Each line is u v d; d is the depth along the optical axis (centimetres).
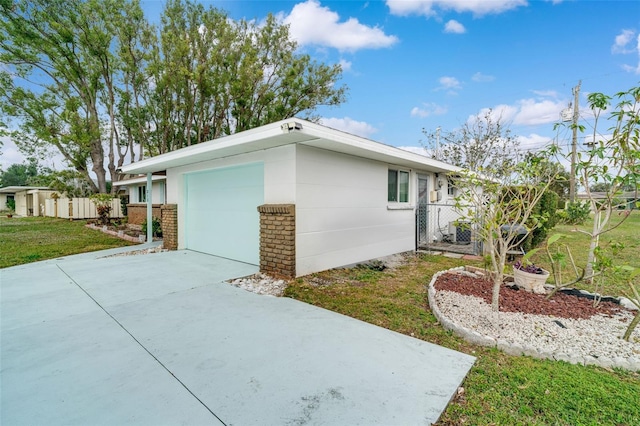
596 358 268
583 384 237
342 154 649
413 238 923
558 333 316
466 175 484
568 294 437
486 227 393
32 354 279
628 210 392
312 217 582
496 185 424
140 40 1648
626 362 262
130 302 422
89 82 1808
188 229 877
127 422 194
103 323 350
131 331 328
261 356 276
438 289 462
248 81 1569
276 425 192
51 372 250
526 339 304
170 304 414
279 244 559
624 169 371
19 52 1595
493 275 520
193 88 1588
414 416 200
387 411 205
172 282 523
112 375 246
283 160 560
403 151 718
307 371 252
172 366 259
